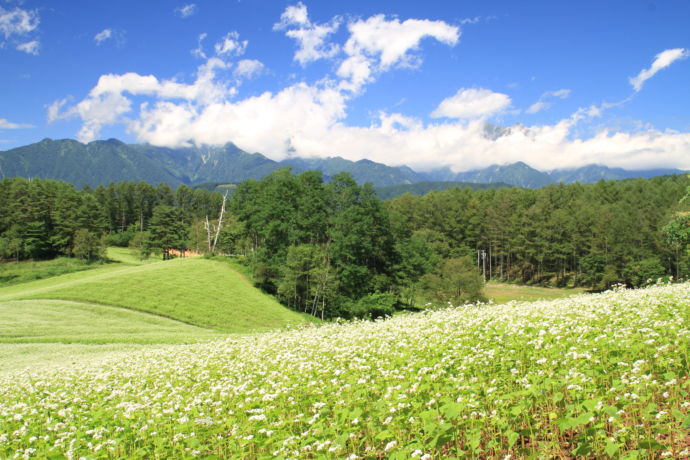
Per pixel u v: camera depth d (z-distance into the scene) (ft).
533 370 28.32
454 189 476.54
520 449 23.22
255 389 36.09
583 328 35.37
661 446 17.75
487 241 393.91
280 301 213.87
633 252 282.56
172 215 385.50
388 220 234.58
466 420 23.89
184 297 182.80
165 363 59.47
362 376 34.78
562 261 345.31
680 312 39.91
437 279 217.77
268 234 220.64
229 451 27.84
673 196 357.20
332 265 218.59
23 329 122.52
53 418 38.11
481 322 47.34
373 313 206.59
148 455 27.96
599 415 21.34
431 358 36.04
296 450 23.07
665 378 23.70
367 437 25.80
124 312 155.43
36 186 363.35
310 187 234.58
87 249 325.42
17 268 300.40
